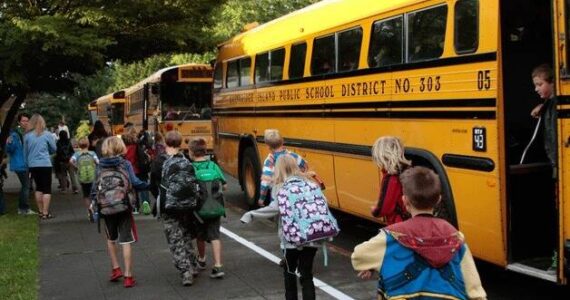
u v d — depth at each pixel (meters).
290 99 10.36
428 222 3.23
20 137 12.66
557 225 5.40
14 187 18.92
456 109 6.35
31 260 8.41
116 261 7.47
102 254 8.97
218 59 14.67
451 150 6.44
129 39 15.50
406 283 3.10
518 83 6.16
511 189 6.02
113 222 7.36
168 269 8.00
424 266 3.11
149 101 24.67
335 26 8.87
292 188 5.57
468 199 6.23
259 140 11.88
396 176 5.33
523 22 6.14
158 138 12.28
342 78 8.62
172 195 6.93
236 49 13.26
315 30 9.48
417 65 6.97
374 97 7.84
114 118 36.53
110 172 7.20
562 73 5.28
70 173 16.45
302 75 9.90
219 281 7.30
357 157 8.28
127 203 7.19
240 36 13.29
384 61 7.64
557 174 5.33
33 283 7.34
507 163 5.88
